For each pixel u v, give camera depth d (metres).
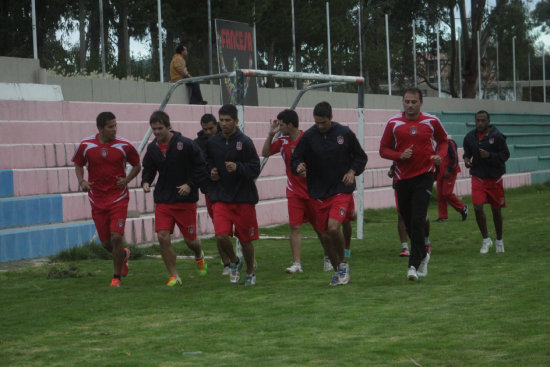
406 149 17.45
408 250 24.27
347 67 82.50
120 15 66.06
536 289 16.25
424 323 13.14
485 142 23.34
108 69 49.31
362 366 10.48
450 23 95.38
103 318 14.73
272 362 10.84
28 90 31.44
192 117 37.69
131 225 28.69
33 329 13.84
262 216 36.41
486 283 17.39
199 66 66.94
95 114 32.97
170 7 54.66
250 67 44.50
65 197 28.03
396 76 101.88
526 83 142.12
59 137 30.53
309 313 14.50
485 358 10.67
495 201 23.64
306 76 26.02
